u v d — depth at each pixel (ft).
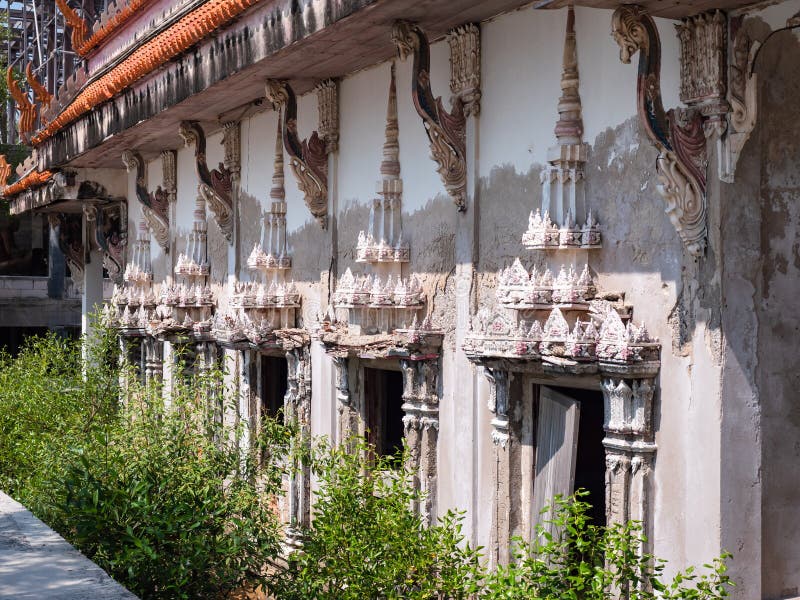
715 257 30.30
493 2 37.58
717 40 29.50
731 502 30.32
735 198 30.40
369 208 48.75
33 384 61.67
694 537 30.86
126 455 39.83
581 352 32.68
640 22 29.25
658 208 32.22
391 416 51.11
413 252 45.34
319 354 53.62
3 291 143.54
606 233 34.32
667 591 28.09
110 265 89.20
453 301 42.70
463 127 41.39
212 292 68.13
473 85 40.60
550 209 35.42
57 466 43.75
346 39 42.70
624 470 32.60
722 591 28.02
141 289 79.51
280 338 54.85
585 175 35.24
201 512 35.65
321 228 53.06
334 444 52.16
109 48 81.20
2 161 102.47
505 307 36.37
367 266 48.34
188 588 34.40
